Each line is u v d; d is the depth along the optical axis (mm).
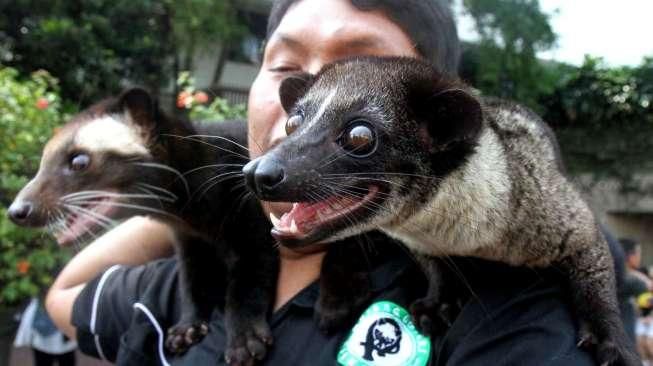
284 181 233
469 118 254
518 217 262
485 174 263
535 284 252
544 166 278
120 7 1636
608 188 1778
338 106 255
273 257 296
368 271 267
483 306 238
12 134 760
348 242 268
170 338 295
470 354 223
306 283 280
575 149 1756
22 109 791
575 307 252
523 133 290
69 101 1436
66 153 379
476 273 270
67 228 369
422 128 259
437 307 256
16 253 765
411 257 277
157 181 355
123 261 392
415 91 256
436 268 268
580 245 259
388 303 254
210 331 293
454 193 262
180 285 313
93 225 369
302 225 247
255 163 235
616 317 247
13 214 364
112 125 379
